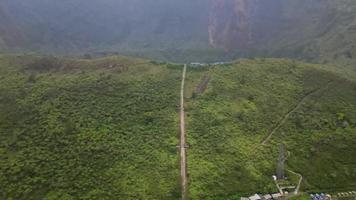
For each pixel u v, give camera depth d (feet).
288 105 593.42
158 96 571.28
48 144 434.30
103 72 629.92
